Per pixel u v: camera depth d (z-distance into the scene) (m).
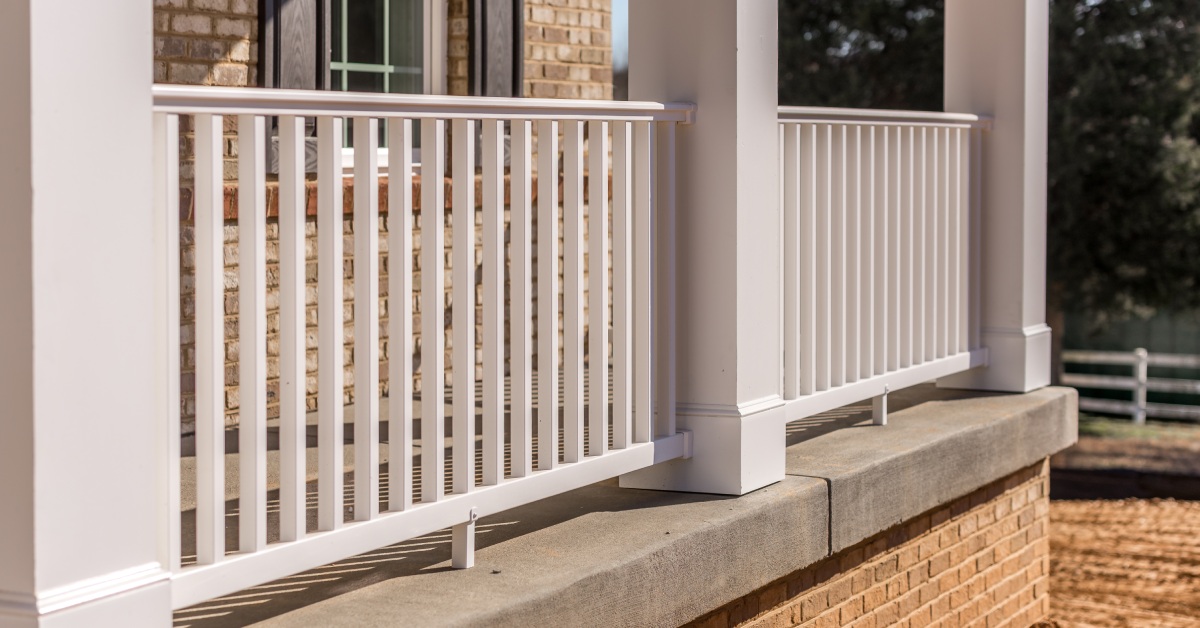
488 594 3.29
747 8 4.35
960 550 5.89
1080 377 20.47
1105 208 18.78
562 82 7.20
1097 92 18.25
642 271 4.21
